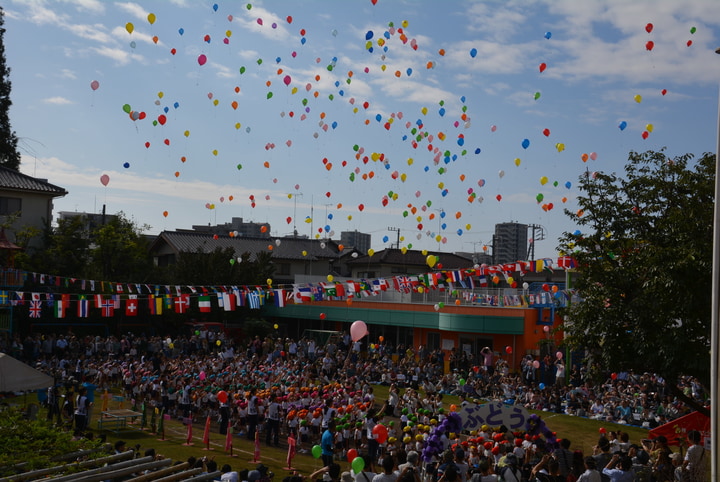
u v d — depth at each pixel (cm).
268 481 1065
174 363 2647
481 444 1314
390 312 3600
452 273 2248
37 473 763
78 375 2488
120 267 3791
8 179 3706
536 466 1044
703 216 1262
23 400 2300
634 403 2228
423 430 1518
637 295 1302
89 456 868
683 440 1423
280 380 2320
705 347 1238
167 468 782
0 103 4172
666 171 1391
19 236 3497
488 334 3197
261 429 2034
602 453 1212
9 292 2456
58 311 2205
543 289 2606
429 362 3042
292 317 4097
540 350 3012
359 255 5181
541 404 2417
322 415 1839
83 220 3875
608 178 1426
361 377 2827
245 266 3984
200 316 3956
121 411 2027
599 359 1390
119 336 3706
